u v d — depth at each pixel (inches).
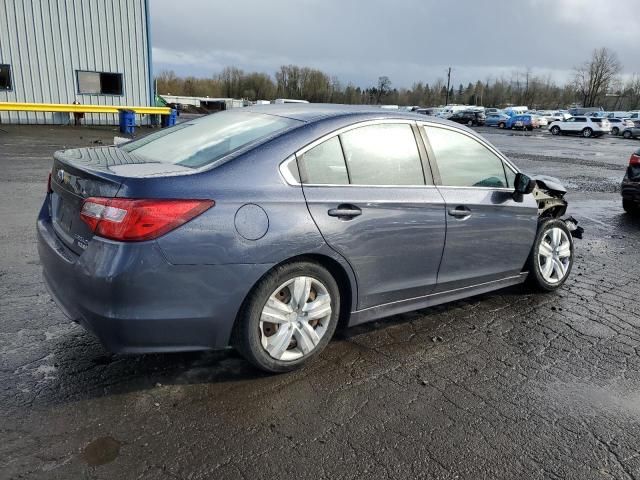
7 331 140.1
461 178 156.2
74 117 859.4
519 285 203.2
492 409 117.3
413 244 140.9
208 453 97.3
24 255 203.8
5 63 775.7
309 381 124.2
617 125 1644.9
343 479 92.8
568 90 3841.0
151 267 102.0
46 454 94.2
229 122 142.6
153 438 100.4
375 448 101.7
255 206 112.3
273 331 122.5
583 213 372.8
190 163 119.7
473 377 131.0
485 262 164.4
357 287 133.3
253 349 118.3
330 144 128.0
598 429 111.7
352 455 99.2
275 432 104.5
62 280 111.7
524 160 744.3
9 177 383.6
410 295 147.3
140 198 101.7
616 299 192.5
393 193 135.7
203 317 109.2
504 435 108.0
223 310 111.0
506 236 168.4
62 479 88.4
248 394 117.0
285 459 97.0
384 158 137.6
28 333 139.6
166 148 135.9
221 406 111.9
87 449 96.2
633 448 105.8
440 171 149.9
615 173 626.8
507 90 4178.2
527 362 140.3
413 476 94.7
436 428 109.0
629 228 325.1
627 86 3582.7
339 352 139.9
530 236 178.5
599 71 3385.8
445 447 103.2
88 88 850.1
